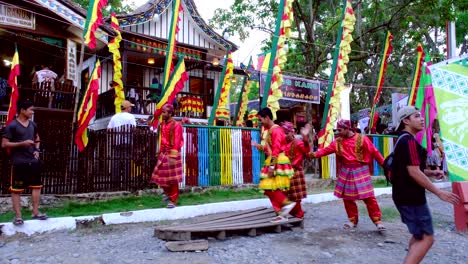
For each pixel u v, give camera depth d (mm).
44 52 13078
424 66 12195
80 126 7125
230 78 12492
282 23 9477
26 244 5117
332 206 8516
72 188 7168
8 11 10523
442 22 13344
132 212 6469
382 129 15789
